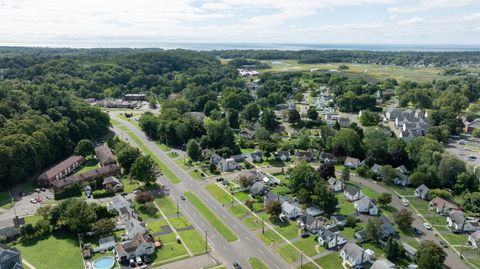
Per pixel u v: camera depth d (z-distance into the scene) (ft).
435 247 303.07
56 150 545.03
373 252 322.96
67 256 316.19
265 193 441.27
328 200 395.75
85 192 440.04
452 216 383.45
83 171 515.91
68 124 598.34
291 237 353.31
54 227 355.77
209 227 369.71
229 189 456.86
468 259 324.80
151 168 470.80
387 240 342.23
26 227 340.39
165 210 402.31
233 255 323.57
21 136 484.33
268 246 338.13
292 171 469.57
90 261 309.42
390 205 426.51
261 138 646.33
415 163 524.11
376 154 534.37
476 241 343.46
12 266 283.59
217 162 537.24
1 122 509.35
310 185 432.66
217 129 622.95
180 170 522.47
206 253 325.42
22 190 449.48
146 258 312.50
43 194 439.22
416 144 544.62
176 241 341.82
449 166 468.75
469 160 573.33
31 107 603.67
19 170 459.73
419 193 450.30
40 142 506.48
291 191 449.48
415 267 302.04
